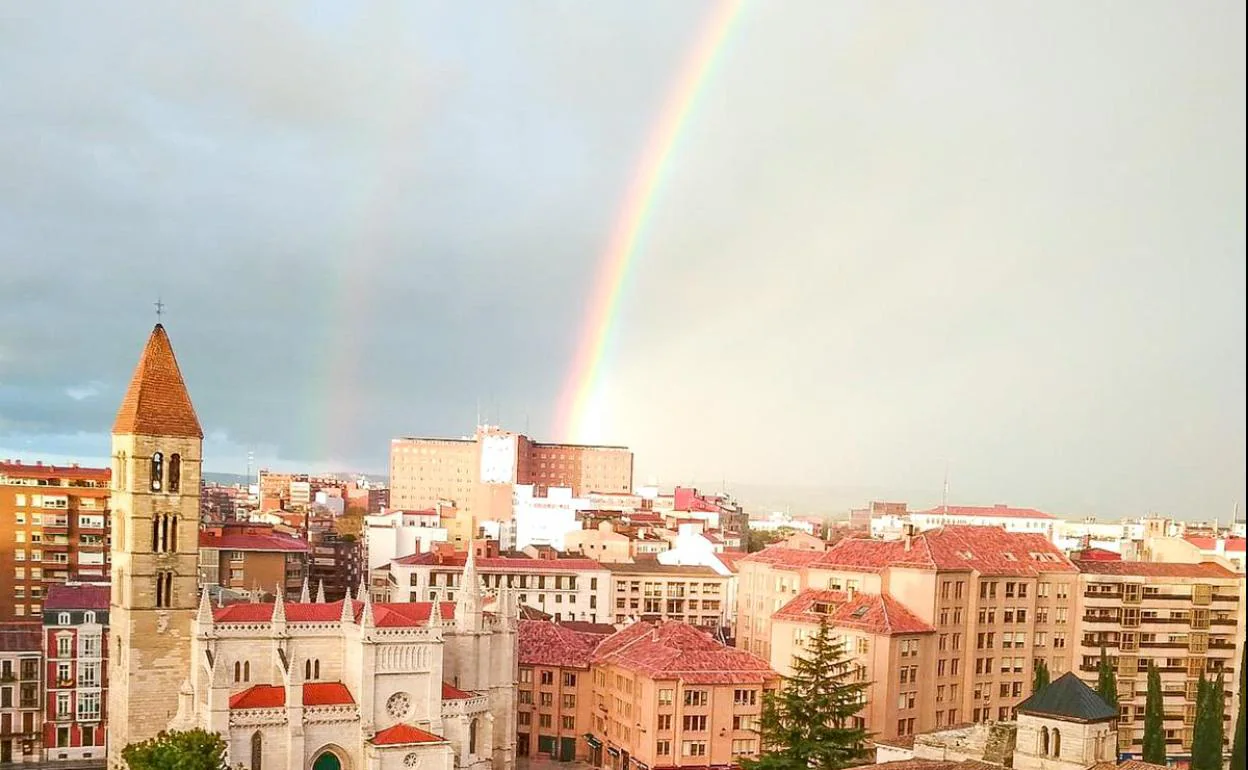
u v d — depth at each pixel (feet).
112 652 365.61
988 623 440.45
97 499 596.29
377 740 334.24
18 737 419.33
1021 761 260.62
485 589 574.15
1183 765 462.60
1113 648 463.83
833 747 309.22
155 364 362.53
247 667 344.90
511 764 401.49
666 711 388.16
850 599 439.63
